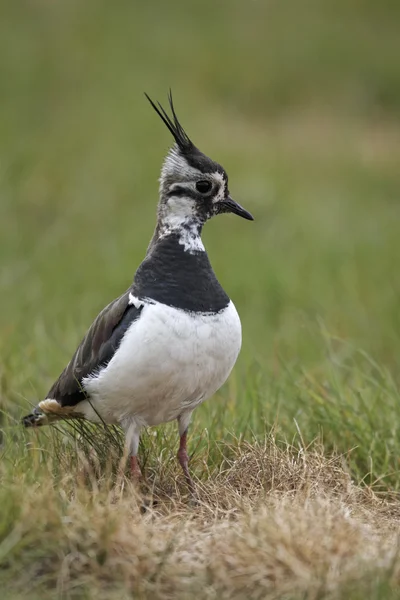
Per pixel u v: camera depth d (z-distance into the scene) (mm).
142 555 6977
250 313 16469
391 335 14992
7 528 6973
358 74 30719
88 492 7758
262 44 32312
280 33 33281
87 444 8977
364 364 13383
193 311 8242
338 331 15086
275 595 6699
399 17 35094
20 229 19812
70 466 8477
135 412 8531
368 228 21203
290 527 7254
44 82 27844
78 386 8633
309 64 31078
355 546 7184
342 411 10391
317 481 8625
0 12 32281
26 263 17750
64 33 31297
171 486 8773
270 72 30406
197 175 8883
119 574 6863
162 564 6875
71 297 16375
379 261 19047
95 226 20609
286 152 25609
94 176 22750
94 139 24562
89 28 31969
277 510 7645
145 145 24547
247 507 7973
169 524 7695
